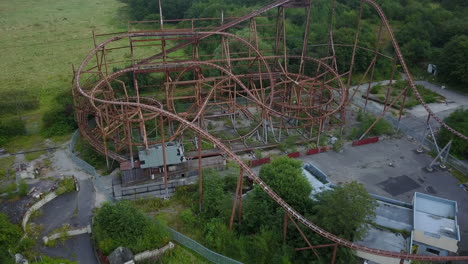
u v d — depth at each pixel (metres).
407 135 63.31
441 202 43.22
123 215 38.28
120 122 55.47
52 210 44.38
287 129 62.88
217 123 64.88
